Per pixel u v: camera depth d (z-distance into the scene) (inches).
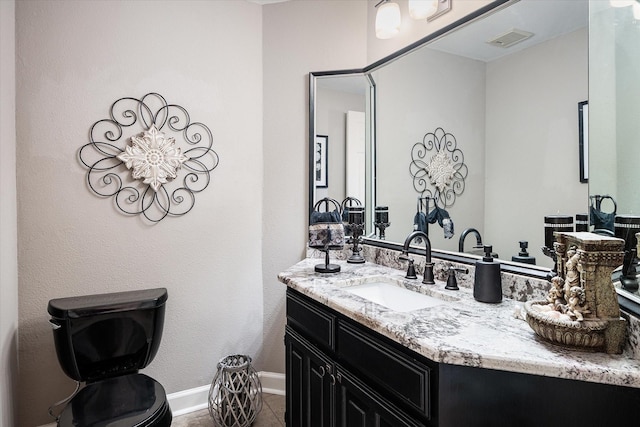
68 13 70.3
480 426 35.6
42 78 68.4
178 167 80.7
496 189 56.6
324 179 87.7
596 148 41.2
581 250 34.9
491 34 57.4
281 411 82.5
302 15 89.1
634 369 30.9
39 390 69.4
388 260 76.7
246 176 89.4
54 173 69.7
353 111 84.7
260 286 91.5
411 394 39.3
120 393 57.1
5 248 59.7
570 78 47.0
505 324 42.4
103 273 74.4
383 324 42.6
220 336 86.8
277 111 90.4
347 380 50.9
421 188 70.4
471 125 60.6
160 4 78.8
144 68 77.2
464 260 60.6
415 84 71.5
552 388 33.9
